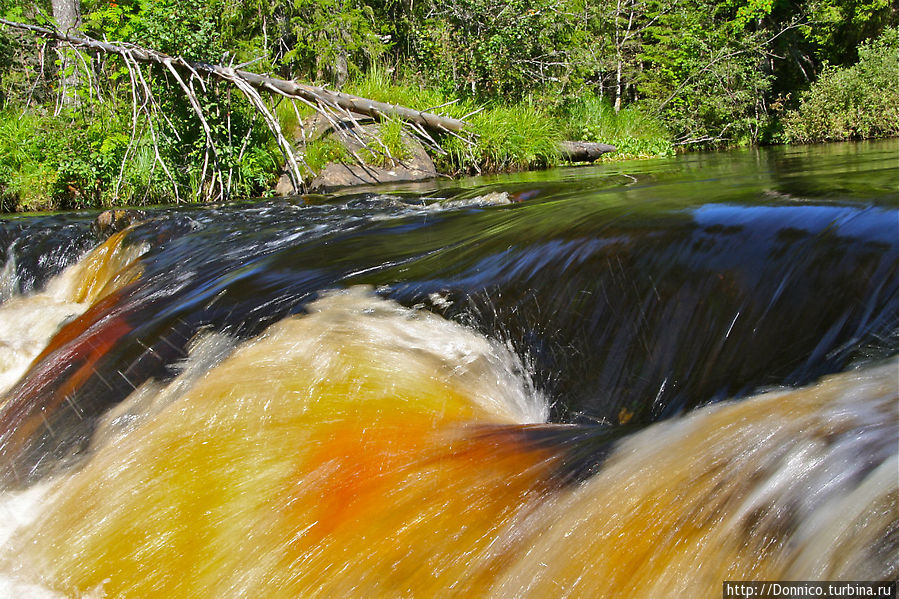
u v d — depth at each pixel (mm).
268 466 2721
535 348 3328
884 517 1767
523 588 1994
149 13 10602
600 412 2986
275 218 6875
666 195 5383
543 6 14766
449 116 12602
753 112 18078
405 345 3332
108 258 6441
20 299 6371
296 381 3145
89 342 4047
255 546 2408
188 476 2789
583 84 16141
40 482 3256
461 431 2740
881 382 2357
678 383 2922
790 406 2320
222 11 13359
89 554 2662
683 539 1935
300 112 12391
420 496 2369
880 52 16297
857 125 15383
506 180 9695
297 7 13805
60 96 11398
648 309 3252
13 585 2668
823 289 2934
